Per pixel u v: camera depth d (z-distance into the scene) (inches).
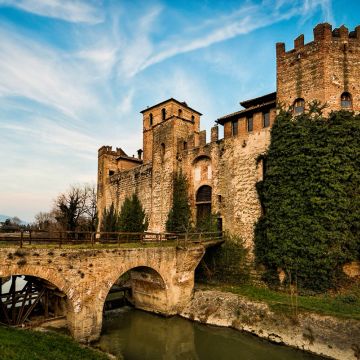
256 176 1176.2
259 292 992.9
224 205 1270.9
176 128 1555.1
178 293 1023.6
